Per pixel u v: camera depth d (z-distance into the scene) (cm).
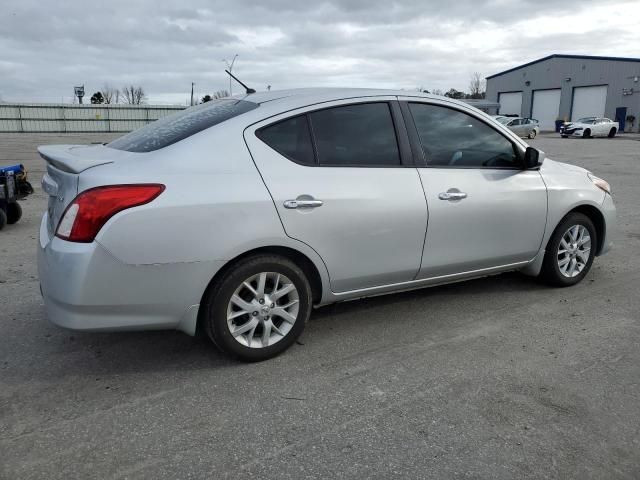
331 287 365
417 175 385
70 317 301
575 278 491
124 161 313
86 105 4638
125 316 308
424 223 385
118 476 243
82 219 293
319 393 313
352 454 259
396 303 453
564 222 470
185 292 315
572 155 2192
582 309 441
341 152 362
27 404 301
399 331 398
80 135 4234
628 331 398
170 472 246
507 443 267
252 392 314
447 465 251
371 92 385
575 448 263
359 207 358
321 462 253
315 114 359
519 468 249
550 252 470
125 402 303
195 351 366
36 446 263
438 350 368
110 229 292
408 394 312
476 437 272
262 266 334
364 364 348
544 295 471
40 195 1072
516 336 390
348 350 368
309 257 348
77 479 241
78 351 366
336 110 367
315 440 270
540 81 5694
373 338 387
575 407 298
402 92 396
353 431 277
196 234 309
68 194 306
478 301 457
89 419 287
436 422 284
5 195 745
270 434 275
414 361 352
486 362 350
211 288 327
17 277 525
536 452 260
